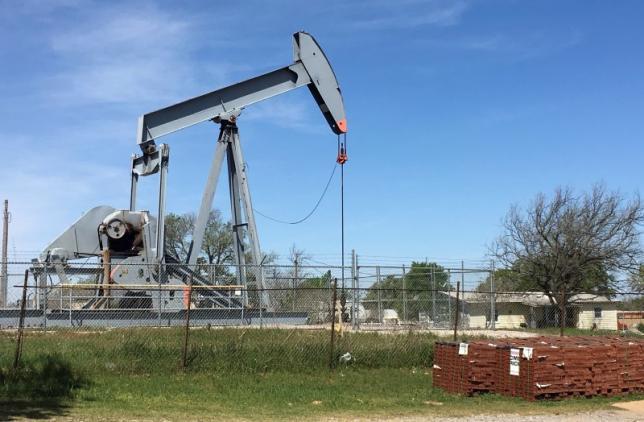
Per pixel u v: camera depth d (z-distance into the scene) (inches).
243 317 955.3
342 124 1109.1
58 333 679.1
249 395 427.5
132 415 351.3
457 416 381.7
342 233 1061.8
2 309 850.1
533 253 1784.0
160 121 1015.0
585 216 1770.4
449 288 1015.0
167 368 498.9
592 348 462.9
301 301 1039.0
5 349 536.1
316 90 1104.8
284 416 368.5
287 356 541.6
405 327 913.5
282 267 1048.8
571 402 436.1
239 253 1069.1
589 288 1764.3
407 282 1071.6
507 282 1823.3
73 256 952.9
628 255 1747.0
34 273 877.8
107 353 519.5
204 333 698.8
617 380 468.1
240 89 1063.6
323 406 401.4
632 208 1756.9
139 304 943.7
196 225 1039.0
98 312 892.0
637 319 1282.0
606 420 381.7
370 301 978.1
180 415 357.7
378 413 385.4
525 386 439.8
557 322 1387.8
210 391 435.2
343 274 918.4
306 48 1103.0
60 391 408.8
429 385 486.6
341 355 557.9
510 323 1747.0
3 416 334.0
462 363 455.8
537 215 1797.5
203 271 1202.6
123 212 968.3
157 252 978.1
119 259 970.1
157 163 995.3
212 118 1046.4
